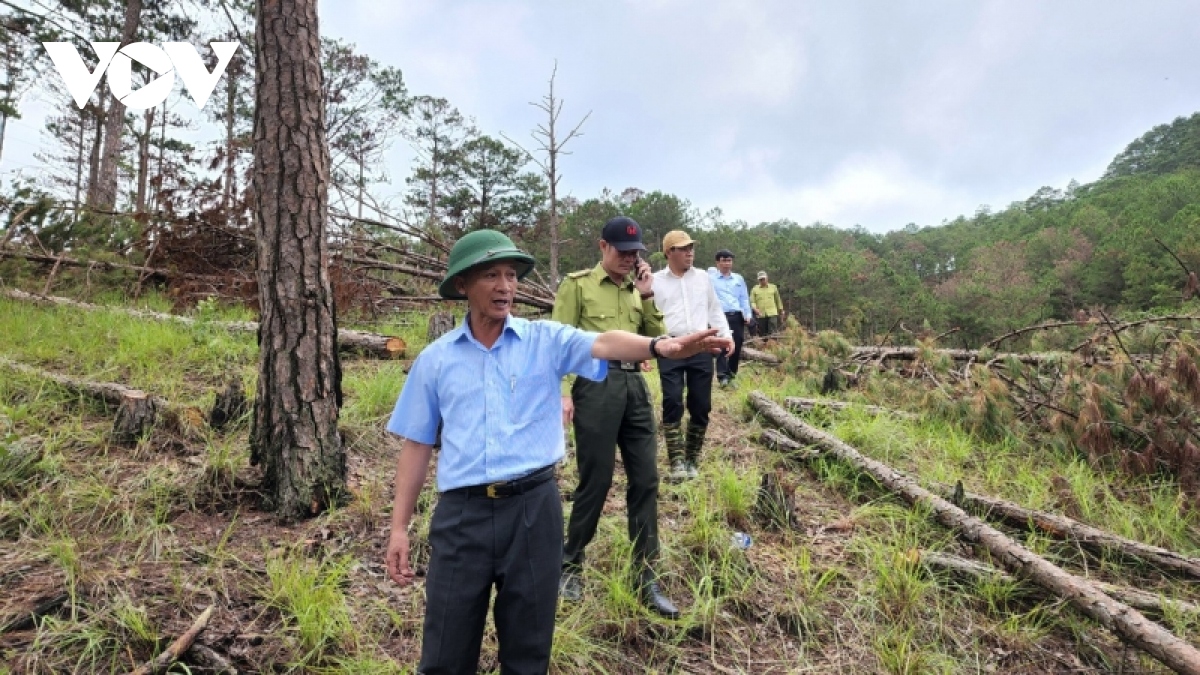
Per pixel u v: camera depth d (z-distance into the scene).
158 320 6.58
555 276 13.24
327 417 3.46
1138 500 4.64
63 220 9.14
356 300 8.14
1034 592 3.33
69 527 3.00
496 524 1.80
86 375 4.87
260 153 3.42
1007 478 4.93
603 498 2.94
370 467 4.08
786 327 9.01
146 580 2.69
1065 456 5.32
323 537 3.20
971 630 3.11
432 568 1.83
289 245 3.40
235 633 2.48
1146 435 5.00
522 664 1.85
